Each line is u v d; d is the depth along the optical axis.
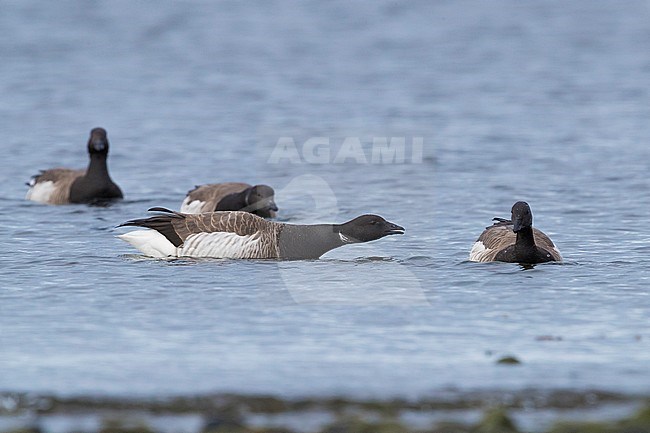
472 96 40.50
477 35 54.56
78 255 19.62
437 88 42.19
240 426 11.43
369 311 16.03
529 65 47.09
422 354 14.04
